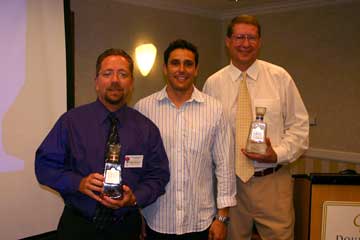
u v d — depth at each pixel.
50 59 2.61
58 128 1.66
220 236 1.85
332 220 2.08
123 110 1.72
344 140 3.93
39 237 2.58
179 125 1.79
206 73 4.89
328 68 4.00
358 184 2.07
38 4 2.53
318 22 4.04
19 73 2.44
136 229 1.73
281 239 2.07
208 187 1.86
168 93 1.83
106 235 1.62
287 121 2.11
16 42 2.42
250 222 2.15
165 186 1.77
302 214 2.24
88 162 1.61
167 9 4.29
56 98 2.66
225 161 1.86
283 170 2.13
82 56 3.53
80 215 1.63
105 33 3.71
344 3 3.81
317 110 4.13
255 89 2.06
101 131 1.65
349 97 3.86
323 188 2.08
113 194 1.50
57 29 2.65
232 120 2.05
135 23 3.98
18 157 2.45
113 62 1.63
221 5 4.40
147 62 4.00
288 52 4.34
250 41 1.97
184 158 1.78
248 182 2.08
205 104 1.83
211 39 4.88
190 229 1.80
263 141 1.93
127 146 1.65
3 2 2.35
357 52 3.76
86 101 3.60
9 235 2.43
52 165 1.63
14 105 2.42
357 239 2.08
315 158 4.15
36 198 2.55
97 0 3.60
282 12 4.34
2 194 2.38
